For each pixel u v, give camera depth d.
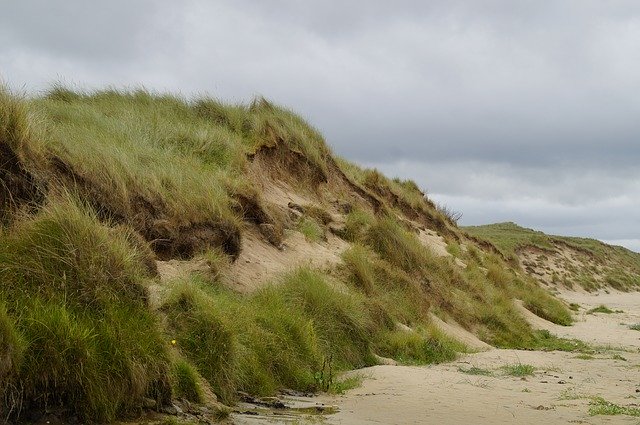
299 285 11.05
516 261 36.91
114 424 5.43
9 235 6.34
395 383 8.98
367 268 14.30
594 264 55.22
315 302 10.84
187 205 11.07
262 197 14.14
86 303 6.03
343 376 9.51
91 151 9.95
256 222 13.33
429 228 25.67
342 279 13.41
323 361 9.44
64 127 10.87
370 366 10.80
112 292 6.30
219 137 15.24
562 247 55.34
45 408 5.15
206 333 7.52
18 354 5.03
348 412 6.94
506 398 7.94
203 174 12.50
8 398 4.94
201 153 14.34
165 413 5.99
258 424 6.08
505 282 23.69
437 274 18.11
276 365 8.58
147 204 10.31
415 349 12.20
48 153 8.84
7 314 5.31
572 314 26.70
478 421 6.48
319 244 14.86
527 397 8.05
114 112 14.90
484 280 21.45
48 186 8.23
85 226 6.55
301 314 10.28
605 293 49.34
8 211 7.30
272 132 17.16
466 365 11.69
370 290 13.73
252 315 9.04
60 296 5.91
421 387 8.69
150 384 5.98
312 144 18.78
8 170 7.80
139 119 14.32
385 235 16.80
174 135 14.39
